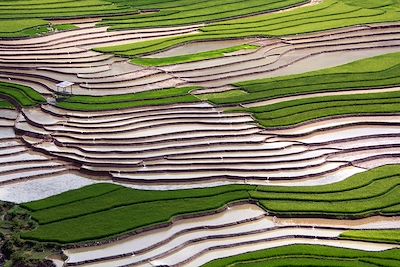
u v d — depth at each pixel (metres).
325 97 79.94
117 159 68.69
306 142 71.19
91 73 85.88
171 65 88.69
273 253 55.91
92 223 60.03
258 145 70.69
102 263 55.75
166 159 68.88
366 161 69.12
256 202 63.19
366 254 55.53
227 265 54.56
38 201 63.25
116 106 77.44
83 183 66.38
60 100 79.25
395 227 60.16
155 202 62.94
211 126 73.75
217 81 84.62
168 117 75.25
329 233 59.25
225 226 60.19
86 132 72.88
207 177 66.31
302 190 64.31
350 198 63.25
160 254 56.53
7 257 57.03
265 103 78.75
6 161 69.44
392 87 82.81
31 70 87.06
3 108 79.38
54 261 55.97
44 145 71.81
